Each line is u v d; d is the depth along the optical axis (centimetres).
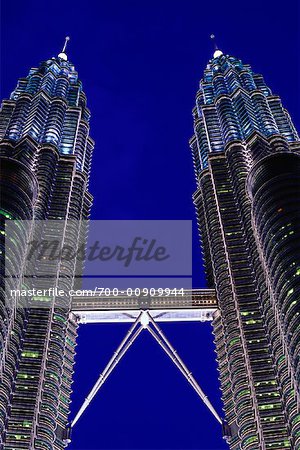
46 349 18200
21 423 16050
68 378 18688
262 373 17312
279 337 17425
